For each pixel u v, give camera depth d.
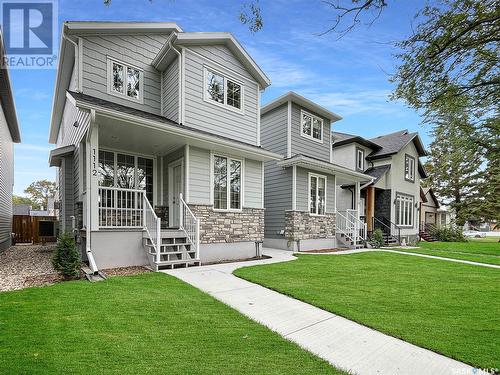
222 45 9.44
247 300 4.64
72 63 8.91
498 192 22.31
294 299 4.77
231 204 9.27
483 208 23.28
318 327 3.64
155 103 9.29
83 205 7.74
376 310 4.27
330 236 13.12
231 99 9.66
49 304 4.07
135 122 6.52
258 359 2.77
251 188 9.89
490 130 4.99
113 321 3.55
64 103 11.63
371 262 8.67
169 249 7.62
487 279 6.57
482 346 3.15
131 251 7.07
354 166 16.77
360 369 2.69
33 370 2.47
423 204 25.20
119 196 8.52
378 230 14.88
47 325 3.37
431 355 2.98
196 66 8.71
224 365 2.64
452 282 6.18
